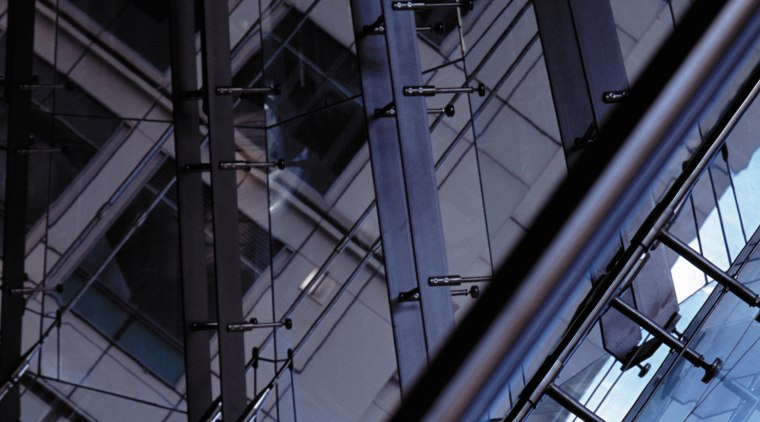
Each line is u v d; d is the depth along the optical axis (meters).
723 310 2.10
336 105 4.64
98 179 5.76
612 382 2.78
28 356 5.62
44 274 5.76
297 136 4.83
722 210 3.00
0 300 5.71
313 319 4.62
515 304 0.76
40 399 5.79
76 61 5.86
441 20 4.05
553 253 0.78
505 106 3.54
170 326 5.60
